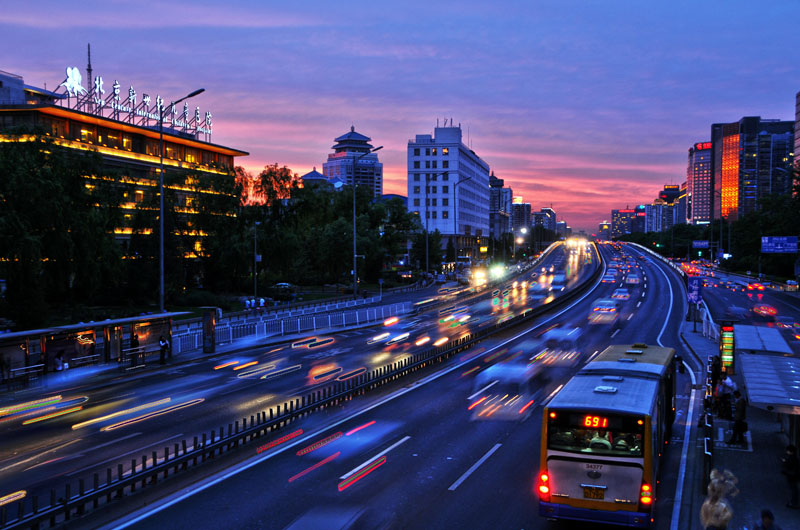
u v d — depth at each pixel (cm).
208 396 2531
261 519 1289
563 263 14638
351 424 2080
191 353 3656
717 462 1692
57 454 1762
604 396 1328
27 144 5275
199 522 1276
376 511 1336
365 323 5284
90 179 5800
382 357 3522
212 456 1694
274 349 3903
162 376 3009
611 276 9725
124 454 1753
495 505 1379
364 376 2644
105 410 2305
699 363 3341
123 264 5897
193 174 7900
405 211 12181
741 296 7575
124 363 3269
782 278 11012
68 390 2677
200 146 10388
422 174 16838
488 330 4247
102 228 5581
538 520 1304
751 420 2158
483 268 14075
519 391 2598
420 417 2175
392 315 5794
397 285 10506
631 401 1287
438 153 16775
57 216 4972
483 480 1537
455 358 3450
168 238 6838
